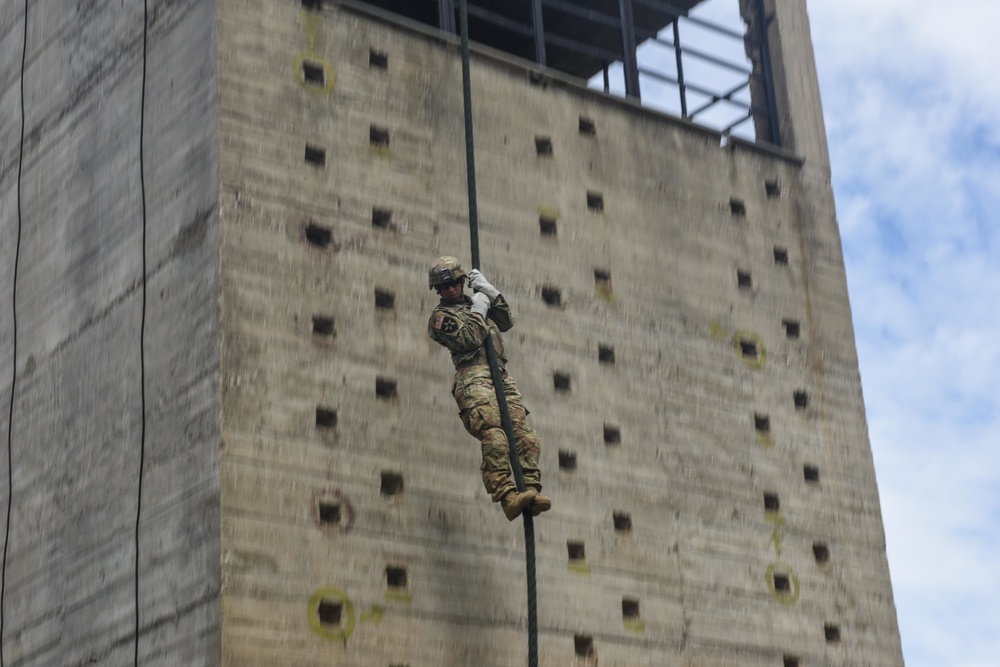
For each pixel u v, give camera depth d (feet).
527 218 126.72
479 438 109.81
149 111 121.60
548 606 115.03
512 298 123.24
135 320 116.67
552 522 117.80
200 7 119.14
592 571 118.21
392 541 109.91
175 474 108.27
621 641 117.60
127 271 119.03
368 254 117.50
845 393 138.62
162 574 106.83
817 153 146.92
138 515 110.63
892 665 130.62
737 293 136.15
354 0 124.88
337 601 106.22
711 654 121.60
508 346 121.39
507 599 113.39
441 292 113.09
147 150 120.57
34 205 133.59
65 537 117.91
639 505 122.83
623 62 141.08
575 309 126.21
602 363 125.90
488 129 127.75
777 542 128.88
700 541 124.67
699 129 140.56
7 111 141.69
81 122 130.31
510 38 165.37
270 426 107.86
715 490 127.34
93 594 112.88
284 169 115.65
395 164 121.60
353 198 118.32
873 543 133.90
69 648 113.80
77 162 129.29
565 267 127.13
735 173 140.87
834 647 128.26
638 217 133.18
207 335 109.09
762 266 138.82
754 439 131.44
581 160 132.16
